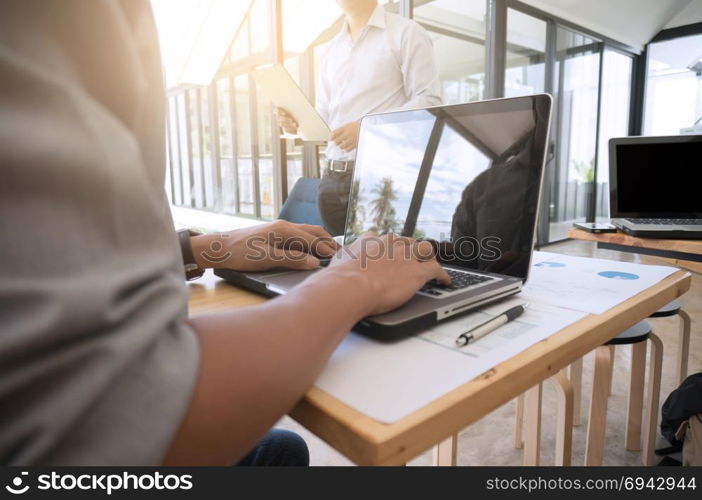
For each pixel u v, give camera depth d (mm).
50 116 169
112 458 179
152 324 200
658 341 1259
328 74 2006
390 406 285
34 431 162
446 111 673
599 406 972
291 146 4141
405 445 263
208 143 7109
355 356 363
